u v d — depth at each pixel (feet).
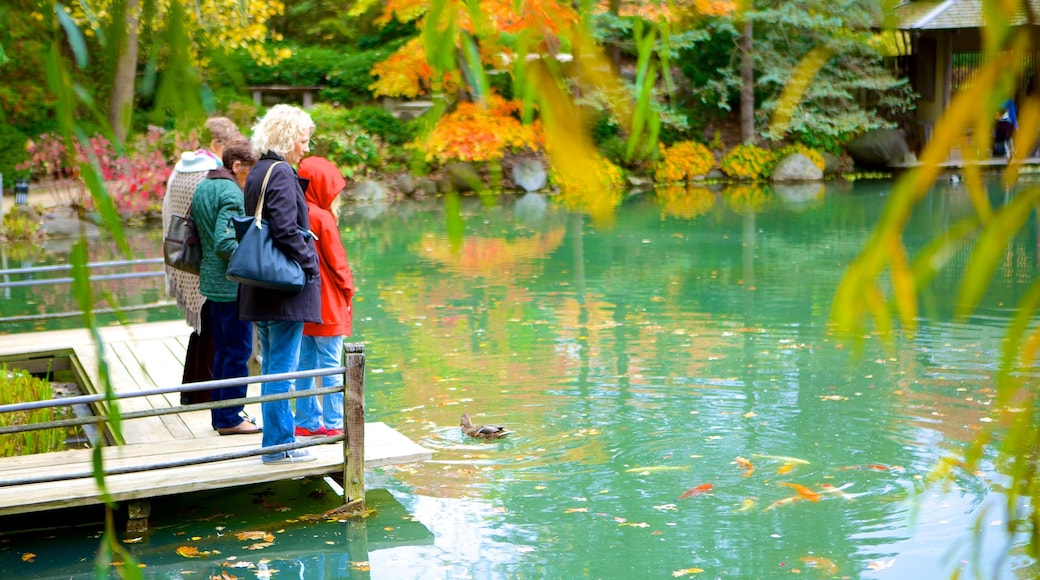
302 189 14.40
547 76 2.76
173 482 13.89
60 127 3.08
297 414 16.08
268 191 13.71
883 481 15.88
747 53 71.31
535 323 28.66
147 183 49.11
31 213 47.42
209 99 3.23
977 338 24.86
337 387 14.62
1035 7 2.02
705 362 23.76
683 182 71.87
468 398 21.15
